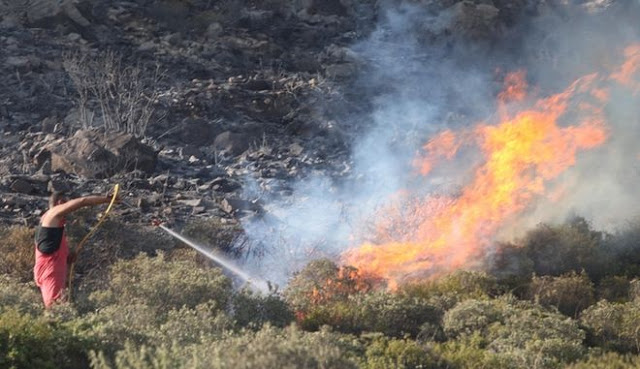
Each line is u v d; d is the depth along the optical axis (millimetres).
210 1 132125
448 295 50312
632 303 51531
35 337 35062
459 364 40500
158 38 117000
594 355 44562
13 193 67562
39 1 114875
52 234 43125
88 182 73000
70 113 91188
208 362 30984
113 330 36875
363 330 45906
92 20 117438
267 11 134375
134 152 76938
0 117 89062
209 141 91125
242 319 43750
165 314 42188
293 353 30422
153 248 58188
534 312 48125
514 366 40750
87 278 52125
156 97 97250
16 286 44188
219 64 114312
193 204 70188
